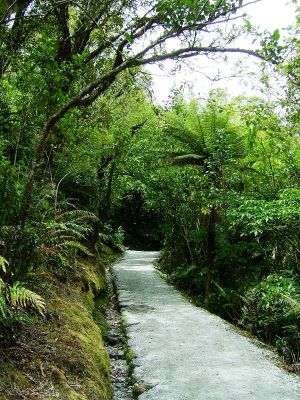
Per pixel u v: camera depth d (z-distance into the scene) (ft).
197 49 10.04
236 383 11.09
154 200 34.65
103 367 11.01
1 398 6.61
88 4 16.92
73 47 21.27
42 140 9.97
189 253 32.40
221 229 26.68
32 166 9.87
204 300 25.34
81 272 19.47
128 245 71.87
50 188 14.99
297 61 12.16
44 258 11.64
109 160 30.42
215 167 26.16
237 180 26.37
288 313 15.90
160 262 41.52
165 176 31.73
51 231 11.98
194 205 31.65
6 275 9.21
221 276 26.89
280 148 19.43
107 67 22.74
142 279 30.30
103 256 41.75
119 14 17.66
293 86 13.78
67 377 8.88
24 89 11.89
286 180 24.00
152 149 31.17
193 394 10.31
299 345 14.87
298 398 10.25
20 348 8.86
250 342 15.30
